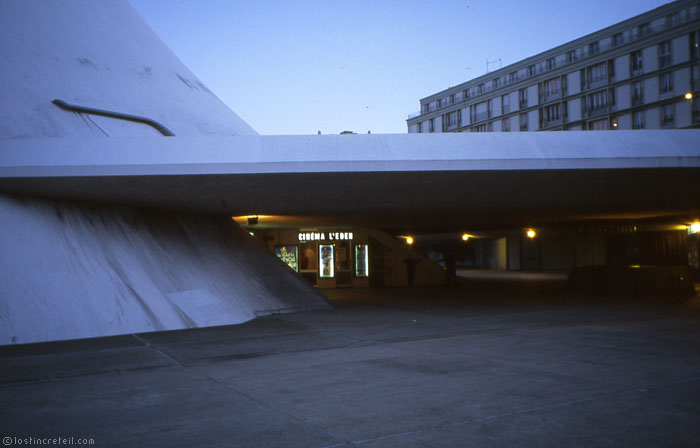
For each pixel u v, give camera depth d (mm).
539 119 63844
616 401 5320
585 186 12797
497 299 18703
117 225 12859
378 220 21719
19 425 4707
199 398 5598
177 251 13930
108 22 20094
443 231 35688
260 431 4516
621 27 55781
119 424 4730
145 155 10398
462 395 5605
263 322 12406
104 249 11789
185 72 22750
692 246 33500
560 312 14008
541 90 63719
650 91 53156
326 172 10609
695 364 7125
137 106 16547
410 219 21422
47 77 15031
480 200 14680
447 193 13242
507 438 4270
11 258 9883
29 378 6547
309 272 26188
